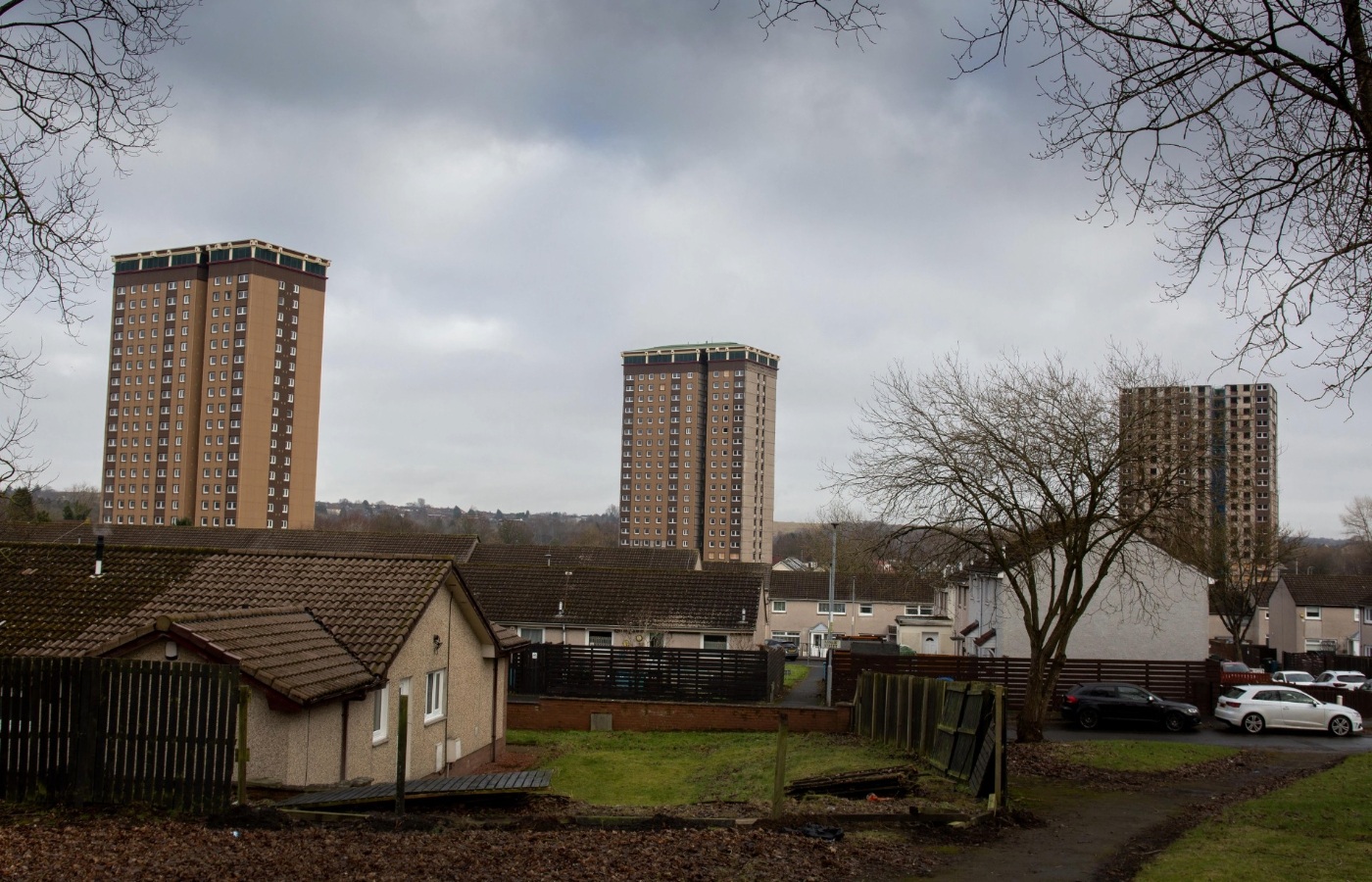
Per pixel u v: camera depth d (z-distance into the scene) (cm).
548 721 3275
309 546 6338
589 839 1161
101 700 1266
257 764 1511
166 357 12150
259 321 11969
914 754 2203
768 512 17125
